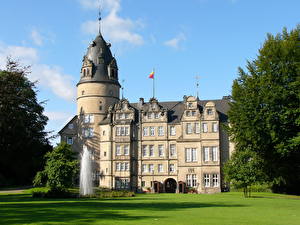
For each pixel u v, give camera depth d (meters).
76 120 85.62
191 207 30.61
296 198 47.59
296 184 59.47
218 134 73.94
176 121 78.50
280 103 48.84
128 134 79.12
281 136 48.31
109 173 78.75
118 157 78.81
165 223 19.31
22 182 80.69
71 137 84.69
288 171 54.16
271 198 46.22
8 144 69.25
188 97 76.81
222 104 79.56
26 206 31.12
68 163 53.09
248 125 50.59
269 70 50.69
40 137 79.56
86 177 59.38
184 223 19.34
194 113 76.06
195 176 73.94
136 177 78.56
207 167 73.31
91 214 24.08
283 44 51.03
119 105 81.25
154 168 77.94
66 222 19.80
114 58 86.94
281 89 48.47
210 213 25.17
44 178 55.78
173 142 78.00
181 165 74.88
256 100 50.22
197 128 75.50
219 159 73.06
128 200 41.84
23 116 58.94
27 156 76.50
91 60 85.38
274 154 52.44
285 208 30.20
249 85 52.06
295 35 51.25
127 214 24.12
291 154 51.19
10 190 65.06
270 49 51.72
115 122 80.12
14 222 19.92
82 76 85.31
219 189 72.00
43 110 79.44
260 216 23.44
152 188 76.50
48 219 21.20
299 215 24.48
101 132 81.56
